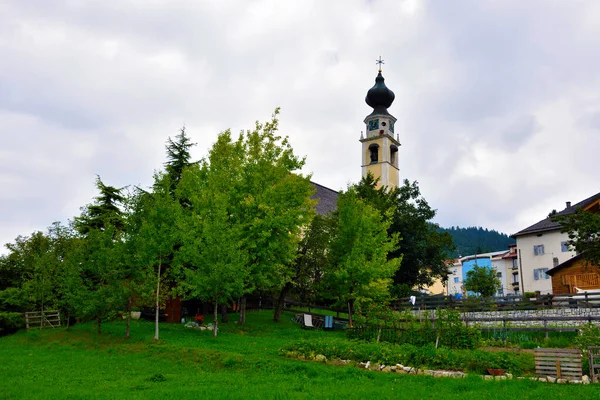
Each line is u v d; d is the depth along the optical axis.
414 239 47.78
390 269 33.69
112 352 22.09
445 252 53.50
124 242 25.44
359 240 33.91
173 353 21.08
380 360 18.78
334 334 31.23
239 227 29.08
